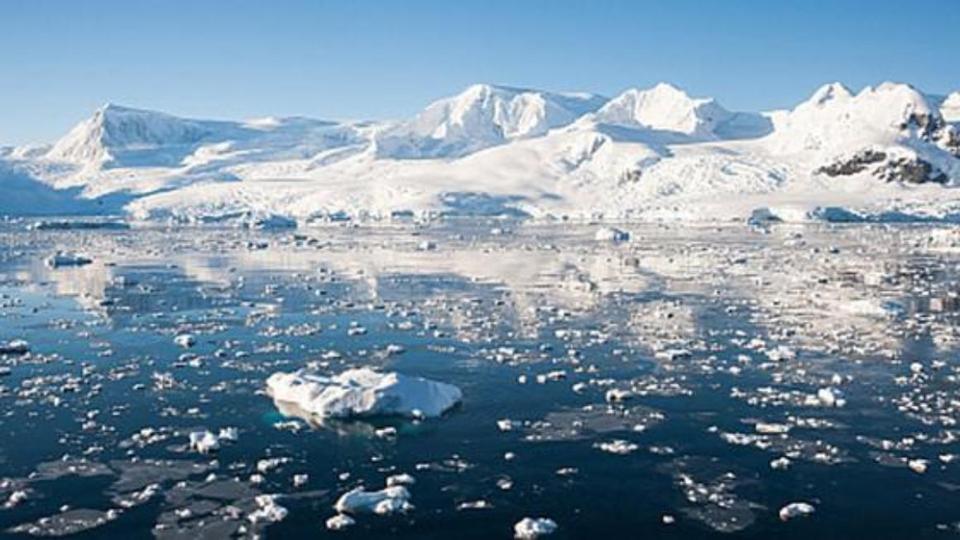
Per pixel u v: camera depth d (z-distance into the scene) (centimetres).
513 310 4394
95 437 2369
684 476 2103
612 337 3678
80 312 4366
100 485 2052
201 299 4816
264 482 2072
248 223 13500
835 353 3356
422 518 1877
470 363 3200
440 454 2255
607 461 2203
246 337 3691
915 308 4431
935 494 1989
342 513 1902
